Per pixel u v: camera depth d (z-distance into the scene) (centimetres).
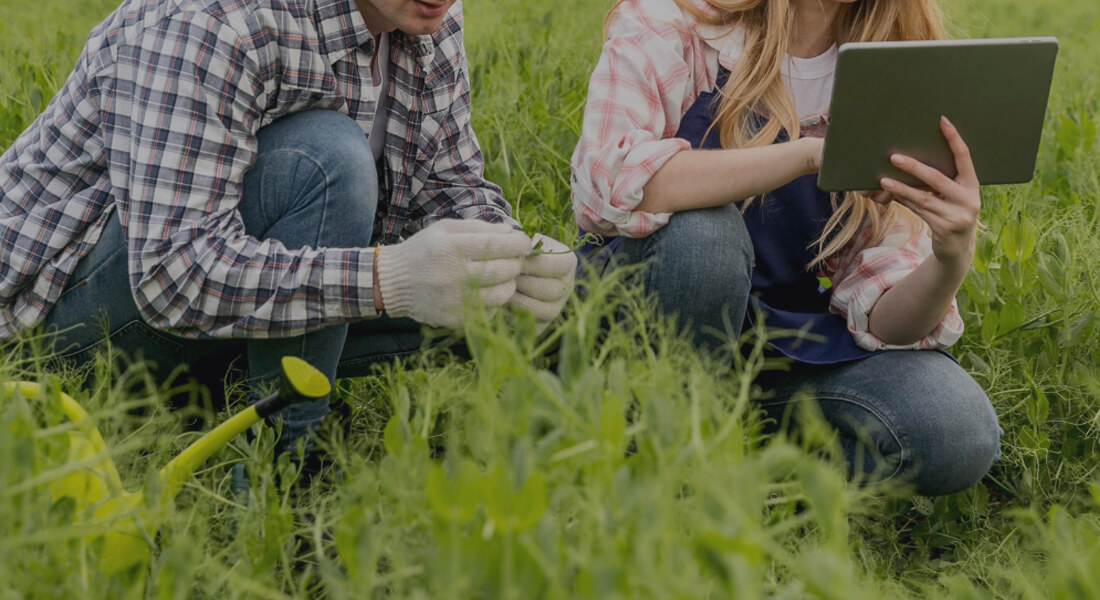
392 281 199
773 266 239
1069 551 138
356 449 227
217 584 138
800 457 122
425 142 246
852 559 196
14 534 130
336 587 128
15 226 216
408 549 136
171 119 201
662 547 119
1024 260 262
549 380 138
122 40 207
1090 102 448
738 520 114
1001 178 213
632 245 227
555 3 638
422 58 235
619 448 129
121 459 174
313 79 214
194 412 220
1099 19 764
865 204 234
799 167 212
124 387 221
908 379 227
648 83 225
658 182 217
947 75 199
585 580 117
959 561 214
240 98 205
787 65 233
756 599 115
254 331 204
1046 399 238
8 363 192
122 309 218
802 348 234
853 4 233
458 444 153
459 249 194
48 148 218
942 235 209
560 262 211
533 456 127
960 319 238
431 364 216
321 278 201
